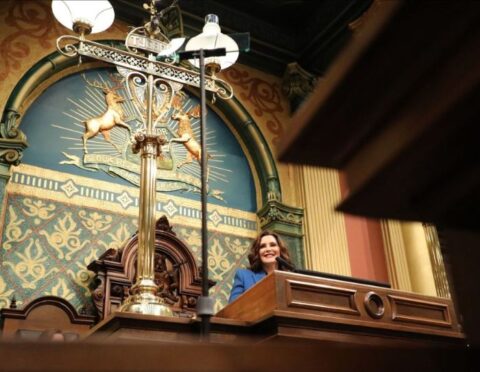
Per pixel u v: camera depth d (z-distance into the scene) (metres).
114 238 5.91
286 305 2.44
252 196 7.11
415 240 6.97
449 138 0.96
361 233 7.19
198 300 2.12
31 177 5.75
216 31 3.09
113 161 6.23
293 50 8.02
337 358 0.80
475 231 1.12
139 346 0.67
